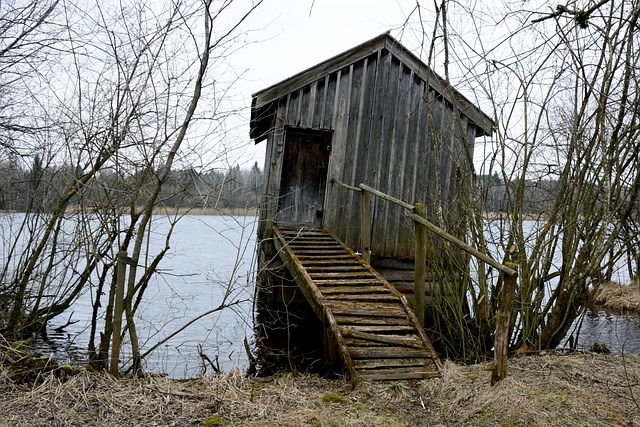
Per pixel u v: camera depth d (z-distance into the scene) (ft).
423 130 36.81
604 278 22.85
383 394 16.40
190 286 46.70
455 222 26.25
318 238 33.09
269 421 14.20
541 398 14.83
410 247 36.83
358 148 36.27
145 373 17.62
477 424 14.03
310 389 17.21
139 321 33.17
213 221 131.34
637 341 32.55
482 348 23.91
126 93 18.71
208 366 24.58
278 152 35.45
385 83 36.63
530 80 23.15
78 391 15.05
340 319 20.35
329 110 35.99
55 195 23.88
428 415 15.16
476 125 36.76
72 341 26.37
